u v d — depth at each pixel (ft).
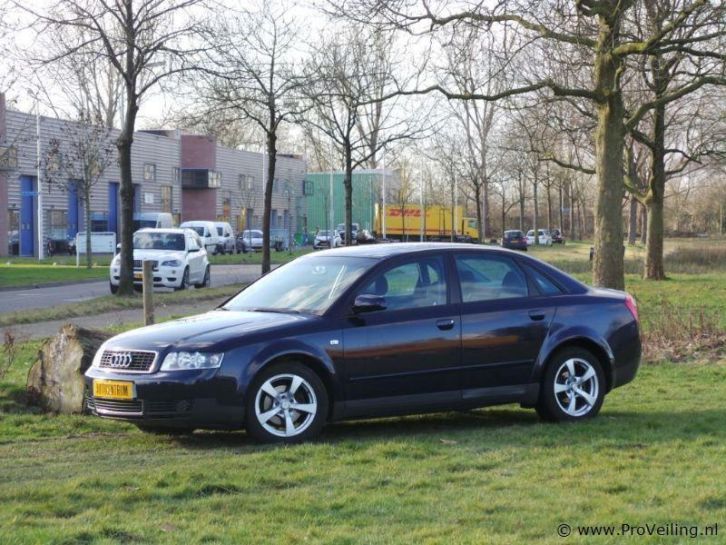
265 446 26.20
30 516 18.99
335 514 19.42
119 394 26.30
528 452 25.63
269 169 99.60
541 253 199.72
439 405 28.84
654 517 19.10
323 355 27.04
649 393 37.78
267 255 101.14
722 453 25.62
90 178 148.15
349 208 104.99
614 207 67.87
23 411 32.45
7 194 189.67
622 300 32.22
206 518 18.98
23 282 111.34
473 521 18.92
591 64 68.39
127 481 21.79
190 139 251.80
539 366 30.17
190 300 84.33
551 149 100.78
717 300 77.05
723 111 97.66
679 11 60.70
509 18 62.44
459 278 29.71
